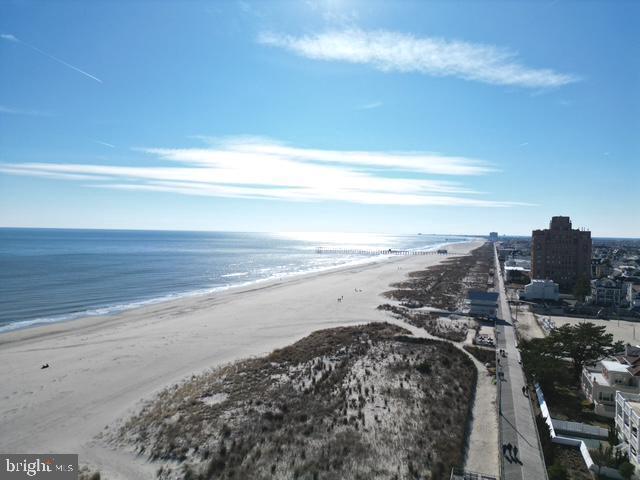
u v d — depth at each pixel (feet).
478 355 188.75
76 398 141.28
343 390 144.25
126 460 103.81
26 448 110.11
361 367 167.73
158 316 274.16
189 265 607.78
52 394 144.56
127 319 264.11
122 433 116.98
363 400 136.46
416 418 125.18
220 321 260.21
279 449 107.14
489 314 278.46
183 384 152.56
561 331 176.65
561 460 107.55
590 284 375.45
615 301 331.57
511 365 175.11
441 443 111.24
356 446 108.78
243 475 96.32
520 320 282.36
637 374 137.18
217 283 440.86
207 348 199.62
